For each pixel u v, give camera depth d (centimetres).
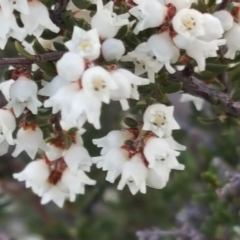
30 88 30
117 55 29
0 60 30
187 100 36
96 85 28
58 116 31
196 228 44
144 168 30
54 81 29
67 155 31
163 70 31
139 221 59
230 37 31
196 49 29
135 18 30
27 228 59
